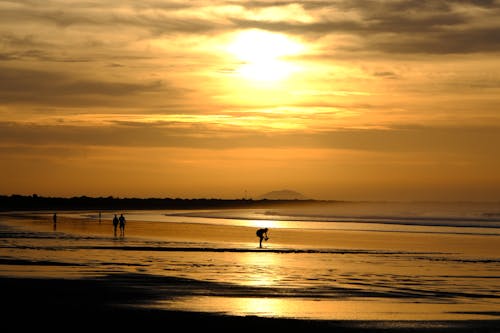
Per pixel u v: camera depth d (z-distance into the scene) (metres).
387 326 27.86
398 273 47.88
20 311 29.83
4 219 160.25
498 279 44.88
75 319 28.11
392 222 157.25
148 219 171.62
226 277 43.22
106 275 43.22
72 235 87.94
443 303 34.50
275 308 31.95
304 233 105.00
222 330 26.36
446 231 117.75
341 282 42.12
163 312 30.05
